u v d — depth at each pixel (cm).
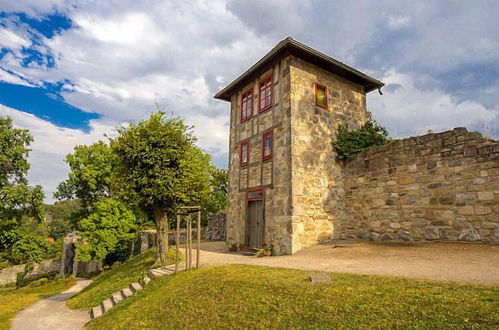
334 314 427
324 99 1266
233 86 1485
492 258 682
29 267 2698
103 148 2547
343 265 728
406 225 1034
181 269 888
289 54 1194
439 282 480
